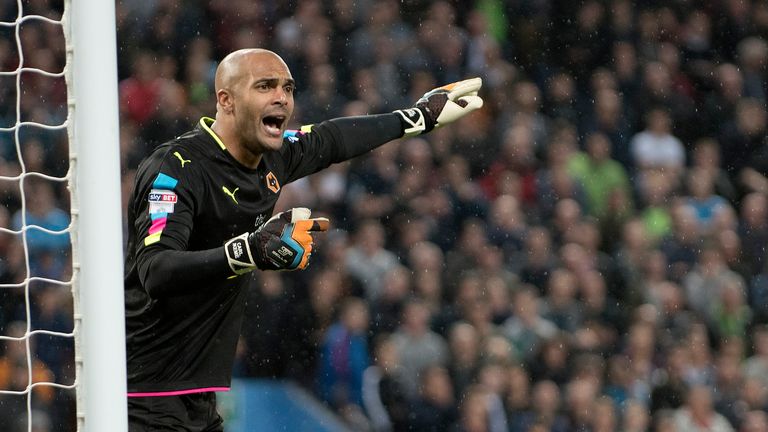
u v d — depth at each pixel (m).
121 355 12.67
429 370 34.03
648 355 37.22
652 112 46.91
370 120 16.88
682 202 44.66
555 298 37.53
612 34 49.25
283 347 34.94
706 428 36.19
